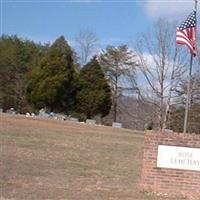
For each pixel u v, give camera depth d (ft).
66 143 101.91
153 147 51.06
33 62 279.90
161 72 205.87
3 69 280.10
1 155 75.20
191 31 58.80
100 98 224.33
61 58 220.84
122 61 288.10
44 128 128.77
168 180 50.75
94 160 82.12
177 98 199.00
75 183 56.80
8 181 53.93
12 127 119.75
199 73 192.44
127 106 283.79
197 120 191.72
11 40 299.38
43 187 51.80
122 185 57.06
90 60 240.73
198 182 50.31
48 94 216.54
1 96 267.18
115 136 131.75
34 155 79.77
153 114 215.92
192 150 50.44
